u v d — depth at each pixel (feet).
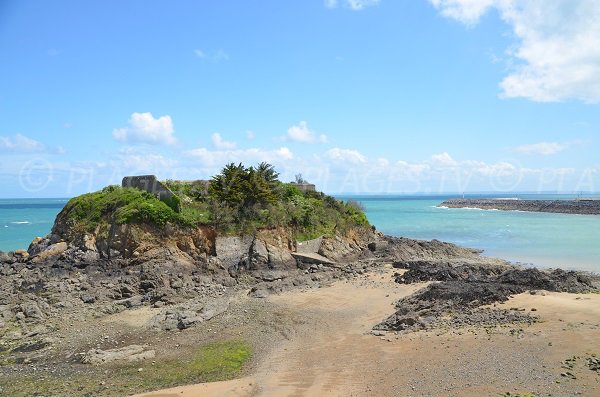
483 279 114.01
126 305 99.55
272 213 144.87
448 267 129.18
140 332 83.10
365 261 148.77
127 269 120.47
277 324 87.04
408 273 124.77
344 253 153.38
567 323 73.92
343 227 161.79
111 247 124.77
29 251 139.33
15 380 62.54
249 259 132.16
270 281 125.59
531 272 108.06
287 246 141.79
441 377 57.98
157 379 62.90
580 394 50.26
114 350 73.41
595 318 75.72
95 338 79.97
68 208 139.44
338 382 60.13
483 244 219.00
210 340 78.89
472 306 88.28
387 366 63.93
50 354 72.64
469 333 73.61
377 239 175.01
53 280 111.75
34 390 59.26
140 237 125.29
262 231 138.62
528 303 86.69
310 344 76.48
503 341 68.28
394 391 55.52
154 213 128.06
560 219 382.63
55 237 135.33
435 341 71.72
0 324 84.89
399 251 163.53
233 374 64.75
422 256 168.35
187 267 124.26
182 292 108.88
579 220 368.89
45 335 81.15
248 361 69.67
